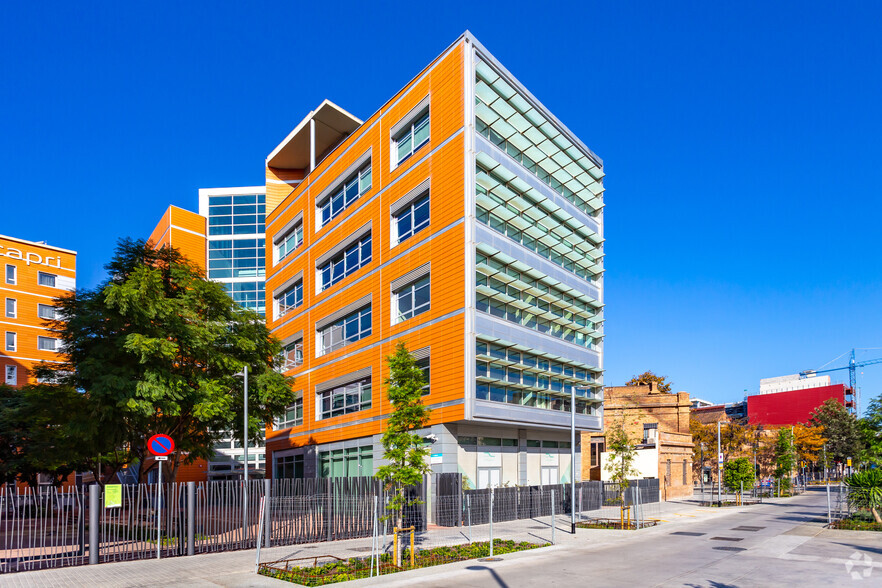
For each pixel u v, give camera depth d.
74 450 26.64
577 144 40.44
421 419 17.55
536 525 26.50
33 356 60.00
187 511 19.42
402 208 34.16
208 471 61.06
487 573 15.40
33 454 35.47
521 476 33.78
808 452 78.31
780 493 53.59
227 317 27.52
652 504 40.44
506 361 31.31
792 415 112.38
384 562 16.61
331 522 22.12
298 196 46.66
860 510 26.55
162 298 22.45
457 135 30.19
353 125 48.38
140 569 16.20
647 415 50.38
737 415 127.38
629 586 13.72
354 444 36.22
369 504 23.23
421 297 32.00
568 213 38.53
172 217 64.19
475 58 30.86
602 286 42.50
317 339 42.25
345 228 39.34
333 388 39.72
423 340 31.02
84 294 23.39
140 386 20.84
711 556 18.08
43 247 62.66
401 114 34.72
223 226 67.44
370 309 36.22
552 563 16.91
